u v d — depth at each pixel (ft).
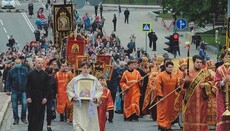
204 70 86.99
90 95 81.87
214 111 93.15
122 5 406.62
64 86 109.09
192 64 98.17
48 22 287.89
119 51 214.48
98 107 86.63
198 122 87.04
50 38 281.74
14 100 104.06
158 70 110.83
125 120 111.65
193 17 266.77
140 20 338.95
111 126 104.01
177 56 237.04
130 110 111.14
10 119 111.24
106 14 362.94
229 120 74.08
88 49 184.34
